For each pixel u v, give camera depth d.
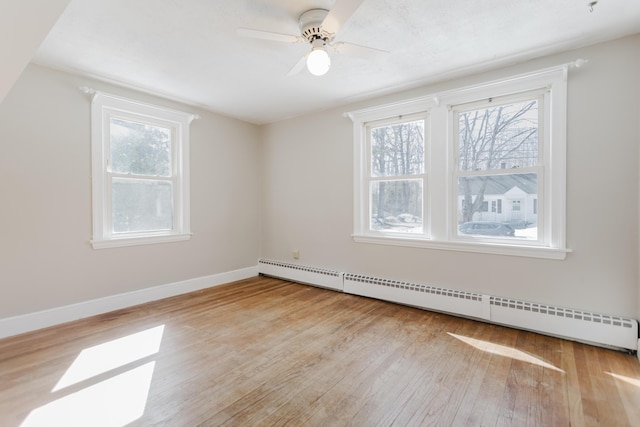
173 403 1.74
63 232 2.91
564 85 2.52
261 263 4.80
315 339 2.55
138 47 2.48
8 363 2.16
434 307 3.14
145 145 3.55
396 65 2.82
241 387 1.89
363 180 3.77
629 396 1.78
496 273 2.88
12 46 1.32
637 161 2.29
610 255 2.39
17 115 2.65
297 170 4.41
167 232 3.75
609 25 2.19
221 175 4.32
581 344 2.42
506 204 2.87
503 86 2.81
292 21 2.14
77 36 2.31
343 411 1.68
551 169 2.60
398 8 2.00
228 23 2.16
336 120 3.98
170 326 2.82
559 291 2.59
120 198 3.33
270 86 3.31
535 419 1.60
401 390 1.86
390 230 3.60
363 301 3.54
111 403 1.74
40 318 2.77
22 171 2.68
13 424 1.57
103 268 3.18
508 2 1.95
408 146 3.45
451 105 3.11
